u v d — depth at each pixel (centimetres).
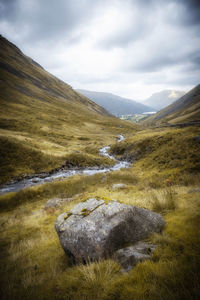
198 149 2030
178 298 185
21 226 844
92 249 335
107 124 11756
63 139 6325
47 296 259
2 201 1543
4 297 277
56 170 3134
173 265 234
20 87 12181
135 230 370
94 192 1345
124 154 4212
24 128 6241
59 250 459
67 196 1502
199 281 195
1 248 598
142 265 257
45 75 19488
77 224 397
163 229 372
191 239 286
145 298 202
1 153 2964
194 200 516
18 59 17938
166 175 1741
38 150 3566
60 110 11388
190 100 19950
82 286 258
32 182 2477
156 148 3097
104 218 385
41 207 1268
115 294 223
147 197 773
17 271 382
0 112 7294
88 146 5622
